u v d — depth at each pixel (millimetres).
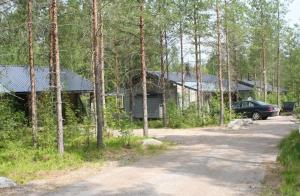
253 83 59031
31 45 18500
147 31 26203
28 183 11688
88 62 27734
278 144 18688
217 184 11008
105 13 20266
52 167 13898
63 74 30422
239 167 13406
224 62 41188
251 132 24828
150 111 40062
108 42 28266
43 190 10805
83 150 17422
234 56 48312
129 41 28219
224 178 11766
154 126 32219
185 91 39000
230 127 28594
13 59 21156
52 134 17656
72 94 32344
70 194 10242
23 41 18656
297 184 10586
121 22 22250
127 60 33125
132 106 38000
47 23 18688
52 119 18156
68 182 11711
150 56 36562
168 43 32375
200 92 36406
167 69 34062
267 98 52344
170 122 31766
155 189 10508
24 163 14516
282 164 13586
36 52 22016
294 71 43531
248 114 36344
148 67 38875
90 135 20125
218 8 31188
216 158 15250
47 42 21562
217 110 33062
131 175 12391
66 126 19984
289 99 54719
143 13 21797
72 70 32875
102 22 19562
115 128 20953
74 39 24016
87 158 15805
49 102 18750
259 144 19141
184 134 25047
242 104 36938
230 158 15211
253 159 14922
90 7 21266
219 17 31375
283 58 56938
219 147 18391
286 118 37531
